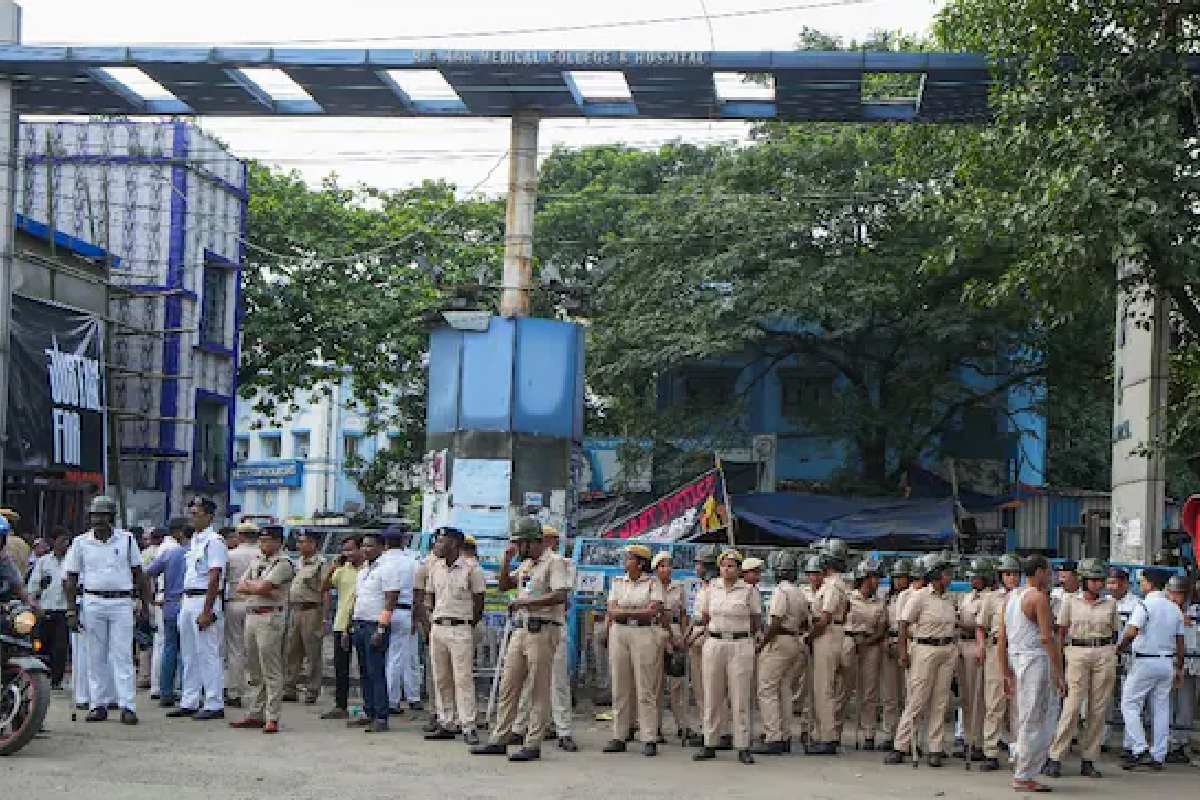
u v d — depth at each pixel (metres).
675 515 21.61
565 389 20.84
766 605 16.48
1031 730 12.09
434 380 21.20
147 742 12.74
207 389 29.59
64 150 28.20
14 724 11.83
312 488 52.78
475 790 10.85
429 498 20.94
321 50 19.56
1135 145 15.87
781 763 13.30
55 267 24.42
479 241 35.81
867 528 27.56
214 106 21.73
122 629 13.86
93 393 25.33
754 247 30.38
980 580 14.22
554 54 19.06
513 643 12.82
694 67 18.95
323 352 32.91
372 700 14.09
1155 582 14.01
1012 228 16.56
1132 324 21.48
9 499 23.12
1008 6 17.62
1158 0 17.05
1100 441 39.38
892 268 29.47
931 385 31.91
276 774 11.26
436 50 19.25
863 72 18.91
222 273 30.39
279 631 13.83
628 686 13.56
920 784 12.25
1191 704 14.77
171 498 28.30
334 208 33.50
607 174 41.09
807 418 33.94
